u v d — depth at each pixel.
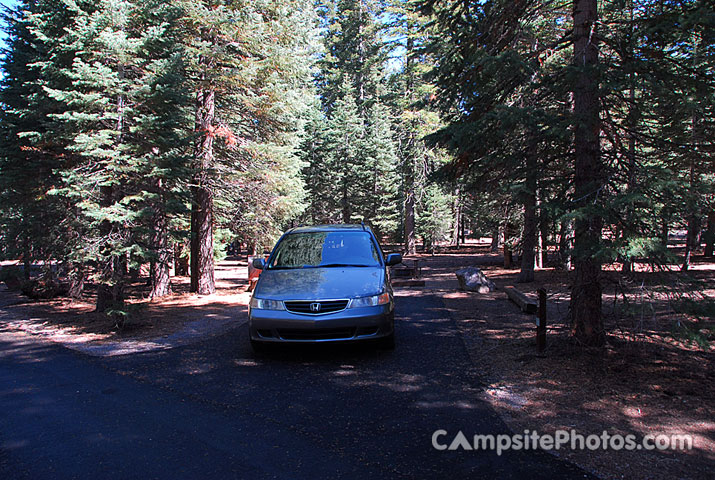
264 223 17.08
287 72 13.88
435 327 8.05
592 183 5.04
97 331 8.54
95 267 8.91
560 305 9.84
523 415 3.97
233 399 4.53
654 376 4.87
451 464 3.11
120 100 8.74
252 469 3.08
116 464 3.19
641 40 5.35
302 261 7.02
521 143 6.05
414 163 33.88
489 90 6.86
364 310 5.81
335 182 38.12
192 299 13.64
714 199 4.67
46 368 5.95
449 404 4.27
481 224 22.20
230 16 12.40
